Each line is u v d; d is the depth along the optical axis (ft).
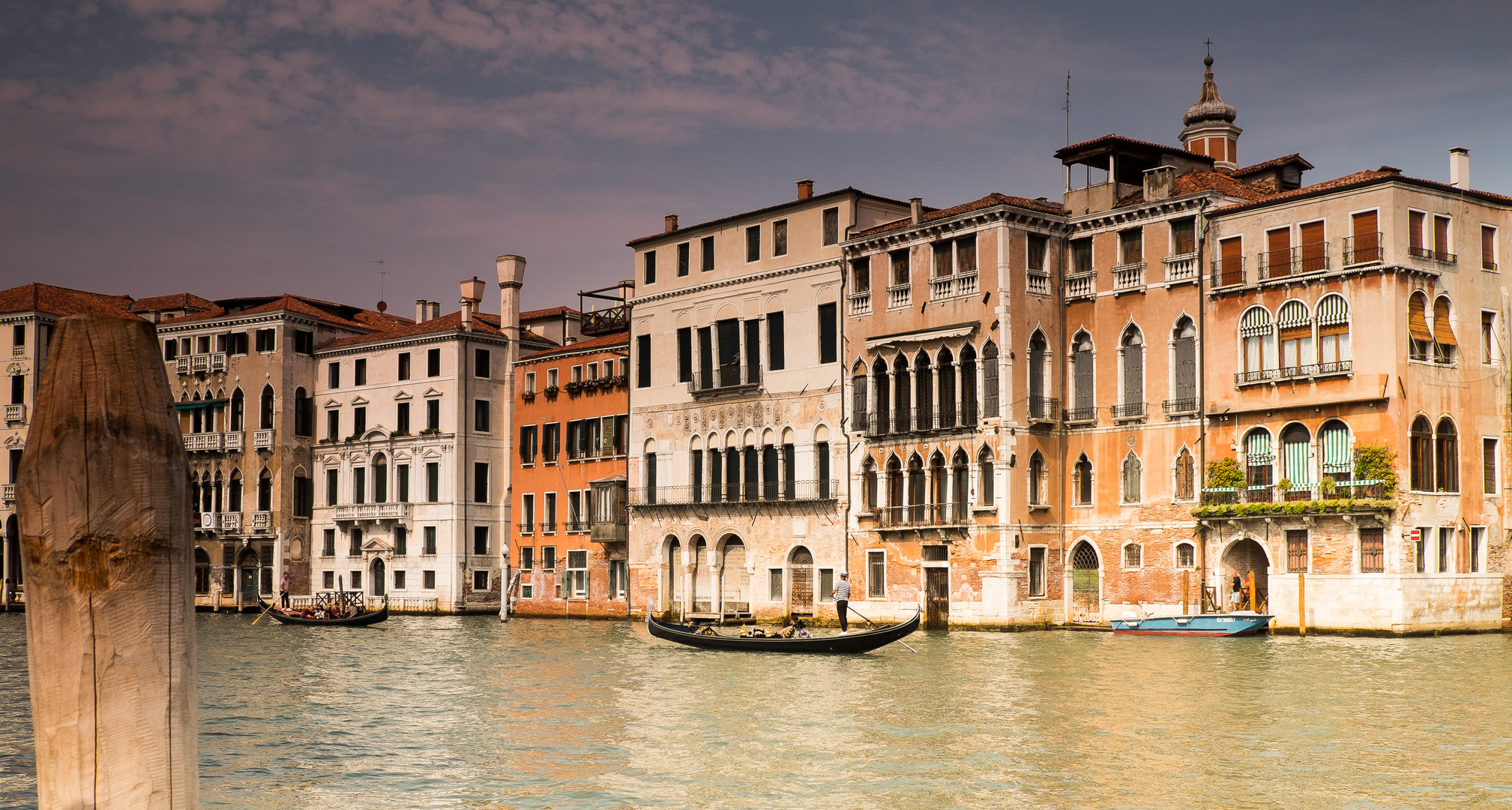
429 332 231.09
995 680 96.68
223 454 247.29
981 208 153.48
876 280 166.81
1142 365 149.89
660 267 194.80
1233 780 57.41
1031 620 152.66
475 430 230.27
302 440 245.24
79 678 13.93
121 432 13.91
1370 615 129.70
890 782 57.88
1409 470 129.70
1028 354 154.10
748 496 181.68
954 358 157.17
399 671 111.55
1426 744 65.92
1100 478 152.97
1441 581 131.54
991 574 152.15
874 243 166.20
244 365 246.68
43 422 13.85
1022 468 152.66
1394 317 129.80
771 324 180.04
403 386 234.58
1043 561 154.40
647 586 194.49
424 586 229.66
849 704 83.61
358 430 240.32
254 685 100.68
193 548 14.52
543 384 217.77
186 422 251.60
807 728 73.56
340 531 240.32
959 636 144.15
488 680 102.63
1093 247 155.12
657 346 194.80
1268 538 137.59
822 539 172.76
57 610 13.88
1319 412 134.62
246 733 74.79
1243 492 139.03
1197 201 144.87
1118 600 150.41
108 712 13.97
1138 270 150.20
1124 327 151.43
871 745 67.41
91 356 13.92
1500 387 138.31
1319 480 134.31
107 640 13.94
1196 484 144.15
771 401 179.01
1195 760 62.03
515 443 221.87
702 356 188.24
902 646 129.90
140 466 14.01
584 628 176.65
